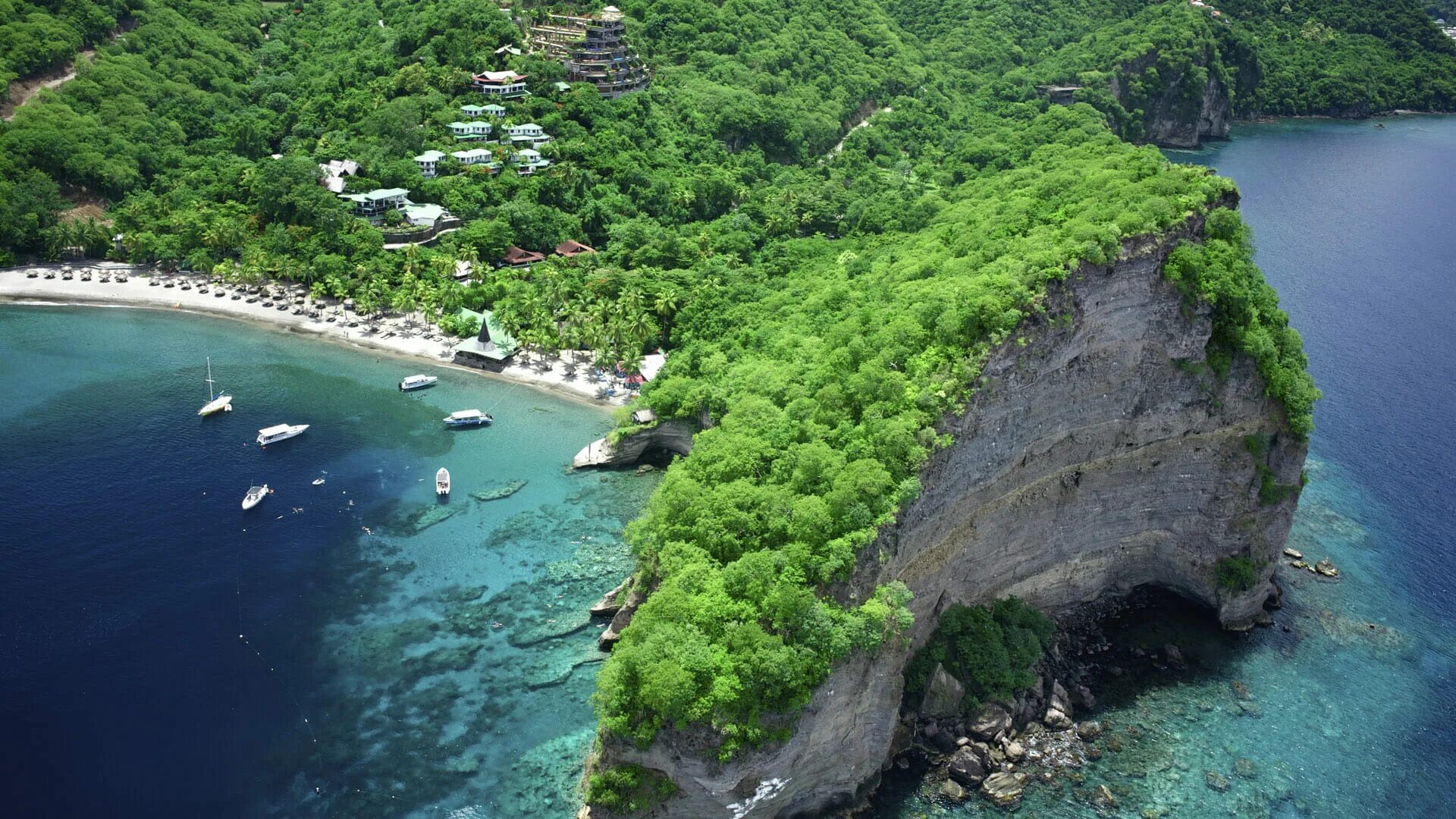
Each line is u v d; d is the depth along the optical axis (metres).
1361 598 137.50
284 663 119.62
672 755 93.44
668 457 164.75
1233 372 128.50
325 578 134.00
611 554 141.38
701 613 98.69
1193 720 116.50
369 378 186.00
